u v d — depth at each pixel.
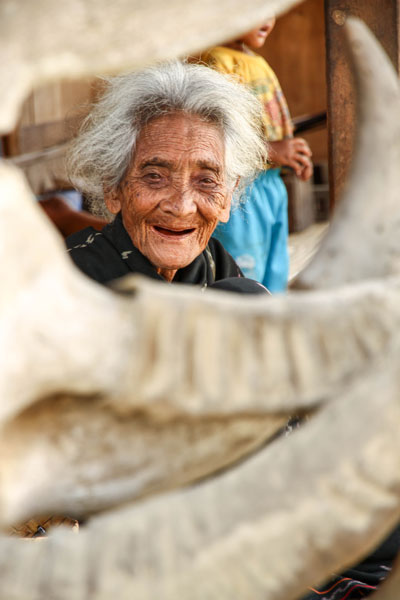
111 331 0.80
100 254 2.05
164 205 2.00
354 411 0.78
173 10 0.77
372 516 0.77
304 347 0.81
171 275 2.14
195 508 0.79
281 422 0.92
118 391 0.81
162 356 0.81
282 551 0.77
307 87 5.70
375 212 0.86
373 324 0.81
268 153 2.86
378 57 0.85
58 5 0.75
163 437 0.88
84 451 0.87
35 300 0.77
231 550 0.77
